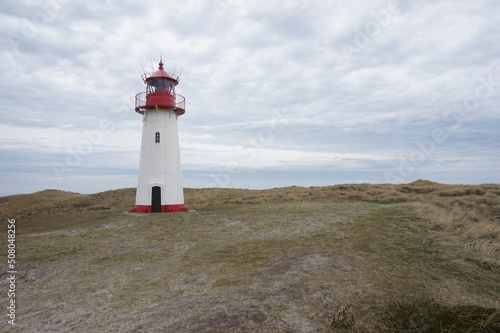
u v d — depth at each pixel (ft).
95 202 130.00
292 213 62.28
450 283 23.00
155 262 33.76
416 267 26.66
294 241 38.24
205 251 36.76
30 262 35.27
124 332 17.35
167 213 72.79
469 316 16.16
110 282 27.45
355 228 42.93
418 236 36.78
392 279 23.72
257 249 35.68
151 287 25.29
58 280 29.01
